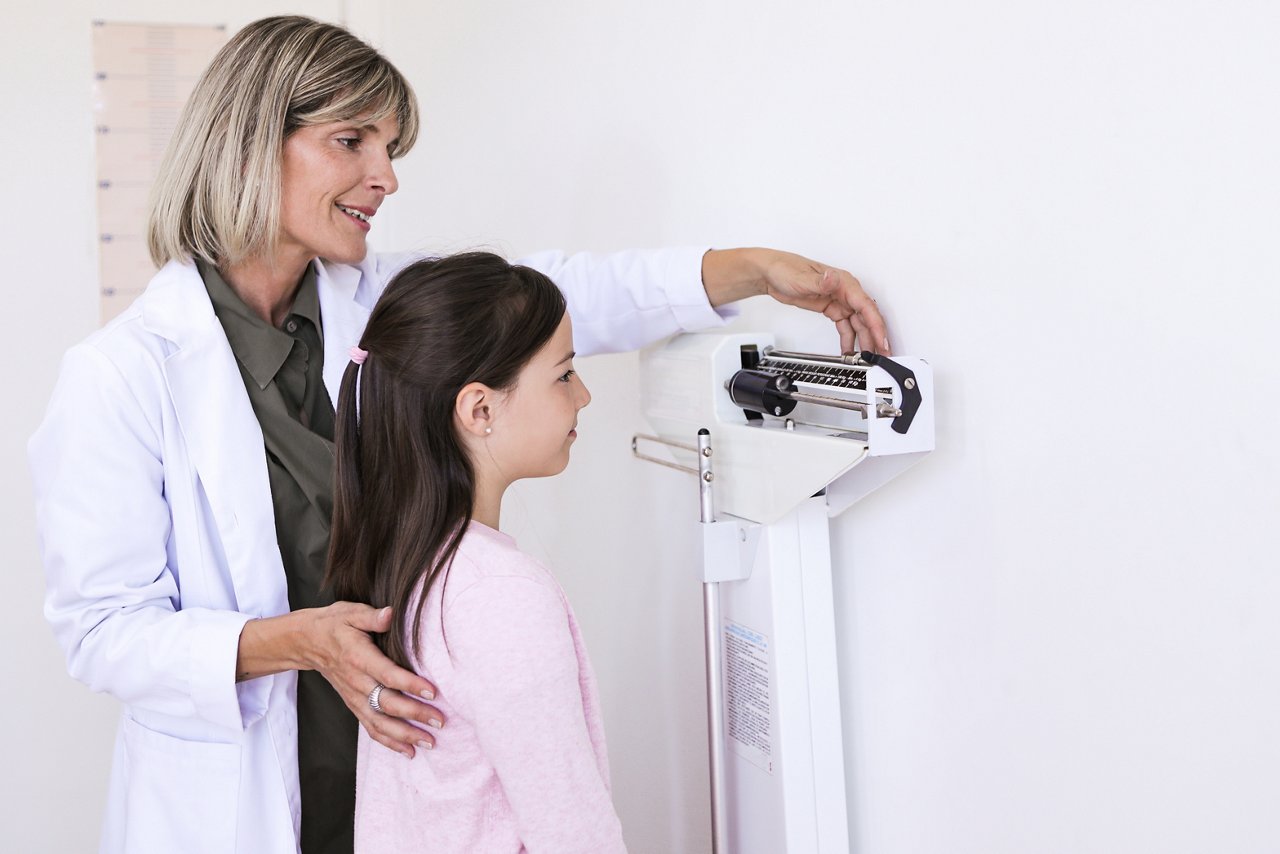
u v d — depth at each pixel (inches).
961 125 37.2
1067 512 34.6
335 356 45.7
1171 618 31.6
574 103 65.6
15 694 90.7
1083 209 33.1
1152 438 31.7
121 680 38.5
